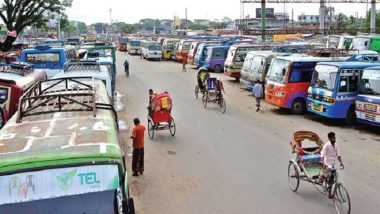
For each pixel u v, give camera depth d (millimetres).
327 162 9250
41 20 41688
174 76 35594
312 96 18344
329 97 17203
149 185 10766
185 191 10344
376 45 33812
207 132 16203
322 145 10133
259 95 20375
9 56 28422
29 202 5355
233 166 12133
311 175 9734
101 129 6754
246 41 44625
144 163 12523
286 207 9312
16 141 6195
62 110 7938
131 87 28812
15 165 5410
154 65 46938
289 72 19531
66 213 5371
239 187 10539
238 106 21859
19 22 39188
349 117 17297
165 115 15250
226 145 14336
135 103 22484
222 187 10562
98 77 14141
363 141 14742
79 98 8867
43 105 8281
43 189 5406
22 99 7926
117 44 85000
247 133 15992
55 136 6398
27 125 7082
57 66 23469
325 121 18188
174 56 53188
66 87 10266
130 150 13695
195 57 42031
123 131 16234
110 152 5746
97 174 5547
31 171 5418
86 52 31797
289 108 19906
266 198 9820
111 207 5469
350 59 20312
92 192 5500
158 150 13844
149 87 28750
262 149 13797
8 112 13383
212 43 41781
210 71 39031
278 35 62000
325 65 17828
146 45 55969
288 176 10664
